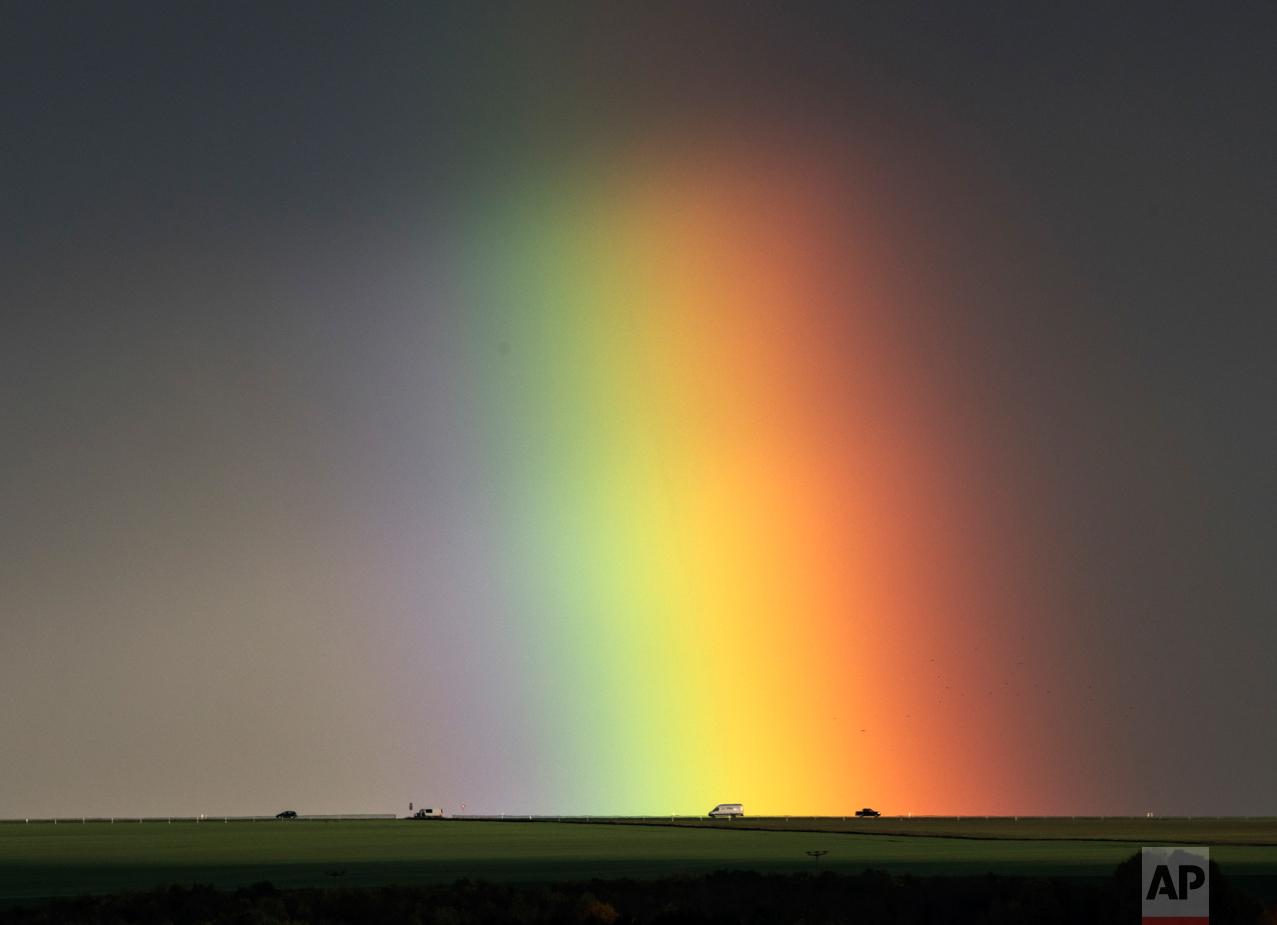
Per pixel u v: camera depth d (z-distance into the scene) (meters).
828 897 78.12
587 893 80.38
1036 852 135.38
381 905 75.94
